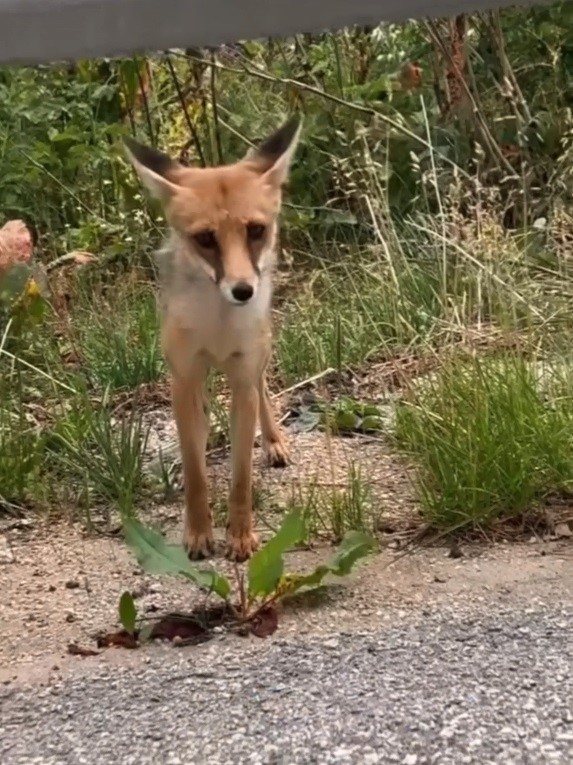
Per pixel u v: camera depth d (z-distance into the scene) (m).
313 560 2.22
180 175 2.31
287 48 3.80
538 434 2.35
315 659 1.95
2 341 2.70
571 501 2.32
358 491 2.31
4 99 3.48
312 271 3.22
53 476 2.49
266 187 2.28
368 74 3.77
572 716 1.82
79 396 2.65
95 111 3.64
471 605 2.06
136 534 2.06
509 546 2.23
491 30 3.39
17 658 2.01
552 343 2.65
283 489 2.45
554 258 3.03
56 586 2.19
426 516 2.29
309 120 3.51
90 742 1.83
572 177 3.21
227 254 2.21
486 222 3.01
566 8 3.34
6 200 3.38
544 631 1.98
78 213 3.46
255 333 2.24
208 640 2.02
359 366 2.87
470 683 1.88
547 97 3.50
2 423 2.57
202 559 2.27
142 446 2.58
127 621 2.03
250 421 2.26
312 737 1.81
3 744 1.83
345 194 3.26
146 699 1.90
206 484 2.29
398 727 1.82
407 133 3.22
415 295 3.00
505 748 1.78
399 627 2.01
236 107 3.73
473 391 2.42
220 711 1.86
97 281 3.21
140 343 2.94
